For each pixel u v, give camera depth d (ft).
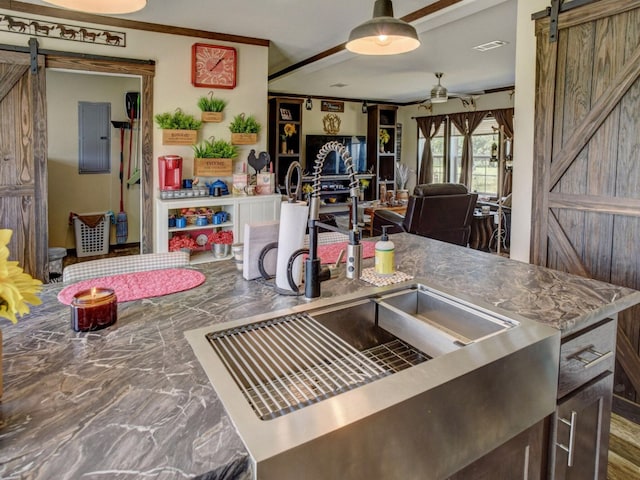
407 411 2.92
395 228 16.89
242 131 13.82
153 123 12.68
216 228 13.53
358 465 2.72
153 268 6.32
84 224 19.07
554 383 4.16
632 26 7.13
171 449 2.40
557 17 8.20
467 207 16.89
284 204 5.12
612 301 4.91
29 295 2.80
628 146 7.34
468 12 10.71
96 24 11.71
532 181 9.09
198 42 13.01
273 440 2.46
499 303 4.84
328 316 4.68
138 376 3.22
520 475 3.99
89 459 2.32
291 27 12.71
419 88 24.58
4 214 11.19
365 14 11.59
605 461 5.07
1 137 10.96
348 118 29.78
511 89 24.20
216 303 4.80
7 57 10.80
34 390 3.01
